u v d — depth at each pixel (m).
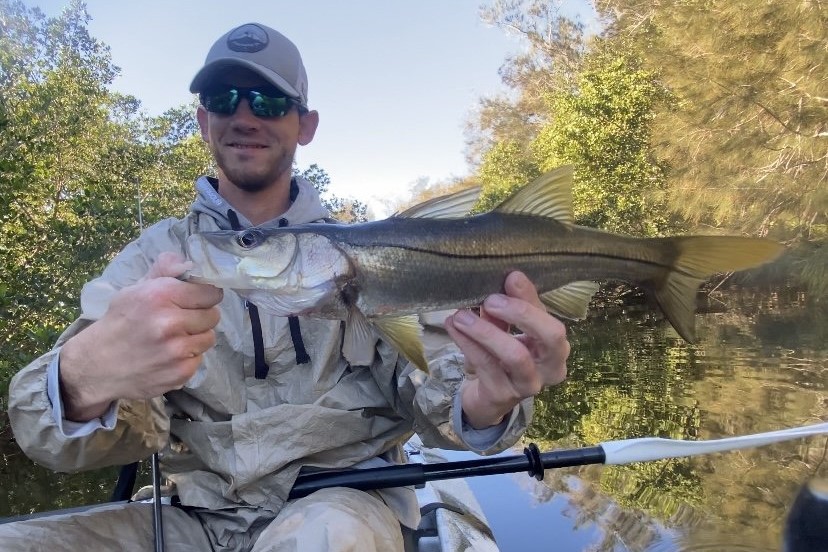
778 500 1.54
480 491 1.46
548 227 0.85
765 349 4.16
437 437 0.90
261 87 1.02
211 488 0.88
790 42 4.70
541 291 0.85
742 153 5.17
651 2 7.02
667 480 1.69
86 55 6.74
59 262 3.12
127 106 7.12
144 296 0.61
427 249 0.81
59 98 4.97
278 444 0.85
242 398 0.89
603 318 6.84
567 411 2.80
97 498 2.25
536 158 9.25
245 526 0.86
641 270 0.87
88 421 0.68
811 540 0.68
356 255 0.81
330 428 0.88
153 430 0.80
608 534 1.27
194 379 0.86
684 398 2.98
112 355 0.62
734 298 6.47
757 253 0.84
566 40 11.54
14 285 2.79
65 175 5.05
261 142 1.04
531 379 0.72
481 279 0.82
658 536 1.30
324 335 0.90
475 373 0.77
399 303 0.82
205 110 1.15
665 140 5.66
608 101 6.83
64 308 3.05
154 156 5.22
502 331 0.71
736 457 1.92
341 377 0.91
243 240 0.79
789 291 6.02
